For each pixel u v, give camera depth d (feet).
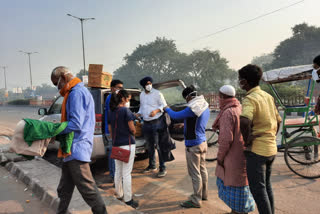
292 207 10.53
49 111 19.94
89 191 8.02
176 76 229.04
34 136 7.04
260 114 7.64
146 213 10.41
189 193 12.44
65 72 7.98
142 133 17.42
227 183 8.48
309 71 13.67
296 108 14.75
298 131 16.05
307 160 14.84
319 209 10.27
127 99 11.52
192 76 218.79
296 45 199.00
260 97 7.78
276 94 15.26
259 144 7.69
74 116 7.54
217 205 10.96
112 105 11.30
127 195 10.91
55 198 10.85
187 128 10.79
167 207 10.93
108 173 16.28
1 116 68.54
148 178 14.90
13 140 7.11
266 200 7.76
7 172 15.88
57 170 14.89
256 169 7.75
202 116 10.62
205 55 206.90
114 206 9.98
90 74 15.81
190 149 10.70
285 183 13.17
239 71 8.19
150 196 12.21
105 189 13.37
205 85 210.79
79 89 7.91
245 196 8.40
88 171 8.09
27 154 7.16
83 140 7.93
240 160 8.23
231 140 8.09
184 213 10.27
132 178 14.98
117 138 11.10
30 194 12.23
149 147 15.94
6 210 10.58
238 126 8.22
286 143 14.23
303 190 12.22
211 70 206.80
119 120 11.05
